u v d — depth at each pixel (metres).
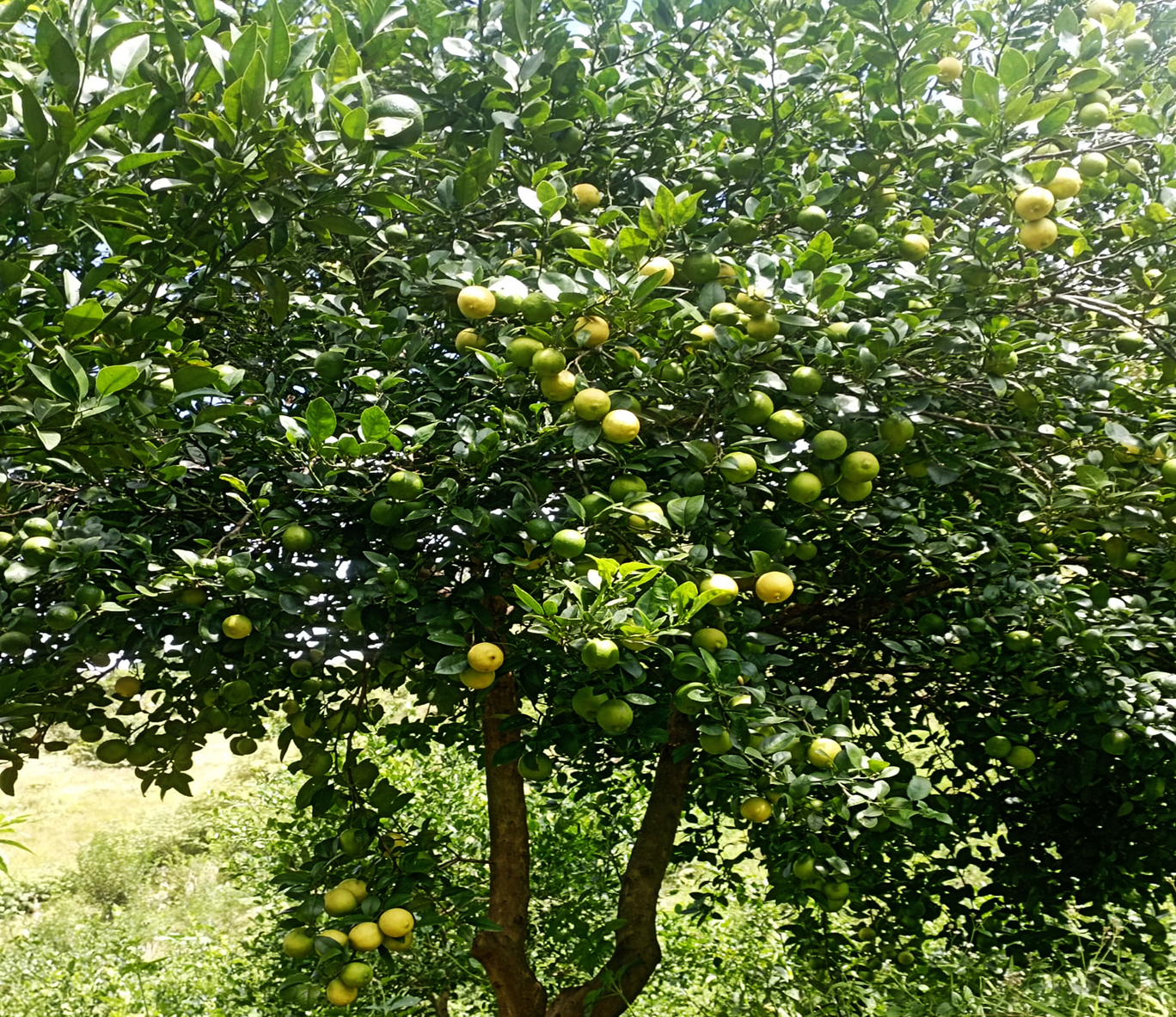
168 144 2.44
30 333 1.94
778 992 5.57
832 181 3.63
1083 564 3.82
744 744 2.56
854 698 4.42
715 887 5.43
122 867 15.05
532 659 3.06
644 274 2.69
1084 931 4.98
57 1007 7.73
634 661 2.35
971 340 2.98
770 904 6.57
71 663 3.02
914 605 4.03
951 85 3.55
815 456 2.92
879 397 2.96
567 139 3.45
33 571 2.52
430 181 3.50
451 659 2.80
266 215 2.26
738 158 3.68
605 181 3.87
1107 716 3.54
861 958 5.38
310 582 2.85
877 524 3.17
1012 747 3.98
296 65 2.20
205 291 3.03
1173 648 3.51
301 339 3.36
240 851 8.35
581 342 2.58
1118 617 3.31
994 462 3.37
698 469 2.81
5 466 2.85
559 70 3.46
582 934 5.57
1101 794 4.54
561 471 3.17
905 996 4.66
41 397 2.00
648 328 2.99
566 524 2.79
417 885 3.19
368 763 3.74
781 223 3.76
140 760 3.67
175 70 2.33
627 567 2.20
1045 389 3.33
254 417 2.85
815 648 4.54
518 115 3.23
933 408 3.27
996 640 3.61
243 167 2.17
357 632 3.41
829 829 4.16
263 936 6.79
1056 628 3.33
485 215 3.62
